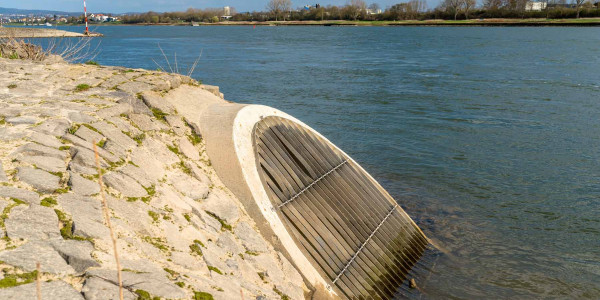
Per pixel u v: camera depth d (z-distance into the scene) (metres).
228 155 7.82
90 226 4.68
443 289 8.20
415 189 12.81
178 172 7.14
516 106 22.78
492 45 59.66
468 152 15.99
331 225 7.99
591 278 8.61
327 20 165.88
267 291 5.50
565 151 16.02
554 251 9.57
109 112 7.77
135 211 5.46
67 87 8.78
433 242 9.88
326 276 6.90
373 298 7.41
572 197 12.27
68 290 3.69
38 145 5.93
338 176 9.27
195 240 5.56
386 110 22.12
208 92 10.34
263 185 7.61
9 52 12.76
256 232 6.77
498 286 8.34
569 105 22.84
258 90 27.22
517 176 13.78
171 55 47.94
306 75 33.56
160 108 8.58
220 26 167.12
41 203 4.80
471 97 25.06
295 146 9.09
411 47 59.00
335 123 19.75
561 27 106.88
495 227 10.61
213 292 4.55
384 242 8.71
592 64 38.31
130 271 4.23
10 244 4.06
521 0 129.88
